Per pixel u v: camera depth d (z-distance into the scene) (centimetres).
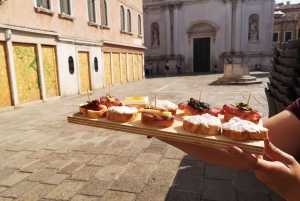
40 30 1009
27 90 972
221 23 2809
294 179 97
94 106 166
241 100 948
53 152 439
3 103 865
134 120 157
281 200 272
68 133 555
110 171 356
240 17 2714
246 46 2783
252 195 284
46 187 317
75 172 356
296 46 225
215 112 175
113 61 1702
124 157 405
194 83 1702
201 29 2883
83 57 1359
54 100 1098
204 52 2942
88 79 1412
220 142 117
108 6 1598
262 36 2733
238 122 125
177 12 2900
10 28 858
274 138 129
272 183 100
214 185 309
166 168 360
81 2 1311
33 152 443
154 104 185
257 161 95
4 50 863
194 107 178
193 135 125
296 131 129
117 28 1741
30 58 980
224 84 1535
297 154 131
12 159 412
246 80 1525
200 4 2845
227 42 2794
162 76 2627
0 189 315
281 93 262
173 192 296
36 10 987
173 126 143
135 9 2044
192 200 279
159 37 3038
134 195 292
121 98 1120
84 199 287
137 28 2108
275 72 305
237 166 136
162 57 3020
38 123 661
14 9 886
